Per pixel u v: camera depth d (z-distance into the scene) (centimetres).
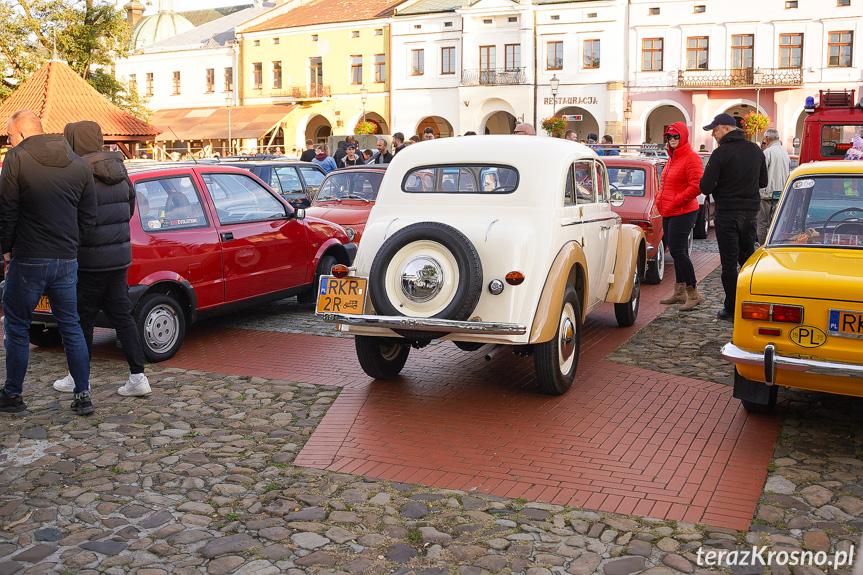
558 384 637
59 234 584
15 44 3528
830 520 426
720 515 433
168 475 498
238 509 452
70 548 407
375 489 474
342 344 841
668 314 962
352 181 1242
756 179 854
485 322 578
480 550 399
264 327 926
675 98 4412
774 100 4259
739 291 537
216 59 5656
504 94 4650
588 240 711
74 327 605
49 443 554
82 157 617
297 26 5284
